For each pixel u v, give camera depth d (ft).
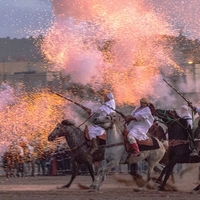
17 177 210.79
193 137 145.89
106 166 142.00
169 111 148.15
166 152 155.12
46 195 134.51
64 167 216.74
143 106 144.97
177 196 133.69
